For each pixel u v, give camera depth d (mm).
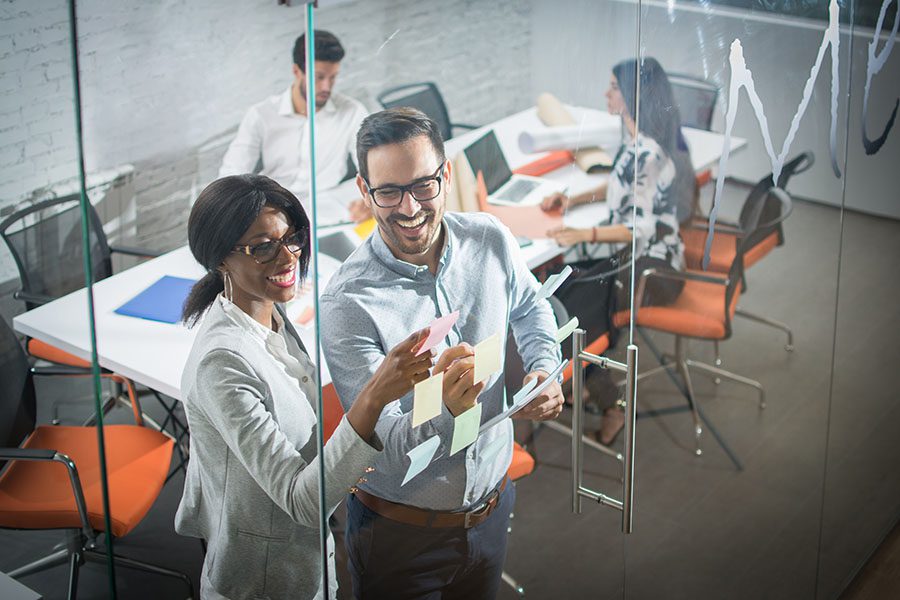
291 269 1406
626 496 1985
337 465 1499
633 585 2203
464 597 1806
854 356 2709
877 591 2877
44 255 1548
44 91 1550
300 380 1445
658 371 2135
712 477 2348
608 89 1743
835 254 2514
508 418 1754
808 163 2340
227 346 1428
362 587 1619
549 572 1968
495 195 1593
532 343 1749
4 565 1635
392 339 1497
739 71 2053
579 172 1729
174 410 1551
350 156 1383
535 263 1699
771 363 2416
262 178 1372
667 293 2080
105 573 1604
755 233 2240
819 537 2736
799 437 2561
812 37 2223
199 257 1392
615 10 1709
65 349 1526
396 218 1449
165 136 1332
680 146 1954
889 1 2455
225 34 1303
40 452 1564
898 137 2656
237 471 1479
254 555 1534
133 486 1576
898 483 3104
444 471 1662
